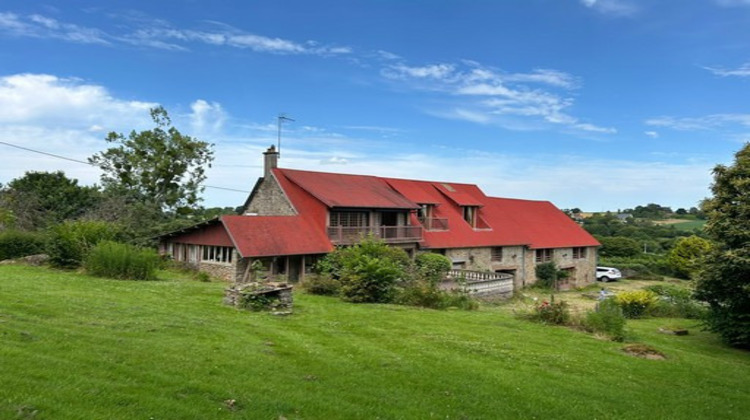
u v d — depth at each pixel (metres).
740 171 16.77
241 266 25.50
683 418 9.03
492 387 9.53
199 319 13.40
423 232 34.34
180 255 30.00
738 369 13.38
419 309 19.61
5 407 6.03
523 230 41.03
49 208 46.78
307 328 13.80
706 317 18.23
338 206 28.77
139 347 9.57
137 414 6.45
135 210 41.72
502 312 21.36
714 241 17.45
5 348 8.27
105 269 22.25
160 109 51.38
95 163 49.66
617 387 10.42
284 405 7.51
